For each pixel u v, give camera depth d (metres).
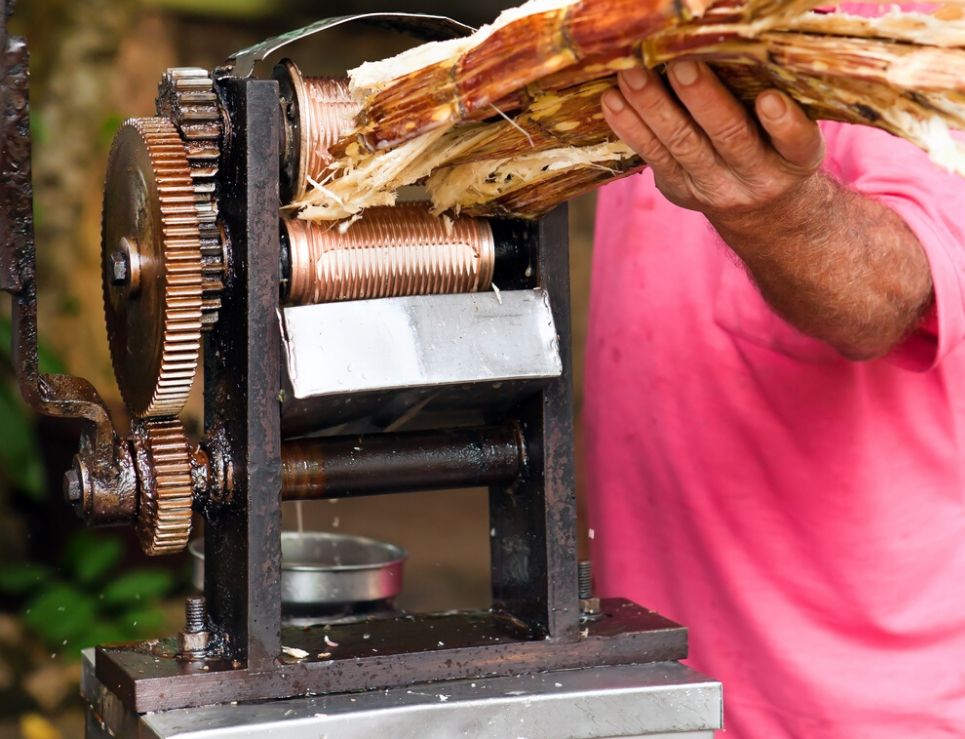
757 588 1.52
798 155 0.95
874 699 1.46
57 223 3.69
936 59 0.82
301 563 1.55
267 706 1.08
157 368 1.10
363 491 1.19
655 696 1.12
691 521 1.57
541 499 1.20
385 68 1.03
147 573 3.33
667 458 1.59
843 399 1.45
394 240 1.13
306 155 1.10
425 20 1.16
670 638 1.21
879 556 1.46
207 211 1.11
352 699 1.10
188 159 1.10
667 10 0.84
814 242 1.10
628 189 1.66
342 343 1.07
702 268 1.56
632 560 1.66
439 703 1.08
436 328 1.11
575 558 1.19
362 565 1.41
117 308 1.21
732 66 0.91
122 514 1.12
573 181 1.10
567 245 1.18
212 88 1.12
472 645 1.16
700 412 1.55
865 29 0.84
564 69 0.92
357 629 1.22
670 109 0.94
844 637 1.49
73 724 3.14
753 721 1.55
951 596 1.45
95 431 1.13
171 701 1.07
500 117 1.02
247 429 1.09
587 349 1.79
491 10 5.29
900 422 1.45
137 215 1.13
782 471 1.49
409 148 1.02
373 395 1.12
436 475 1.21
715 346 1.54
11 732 3.05
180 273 1.06
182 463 1.12
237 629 1.12
